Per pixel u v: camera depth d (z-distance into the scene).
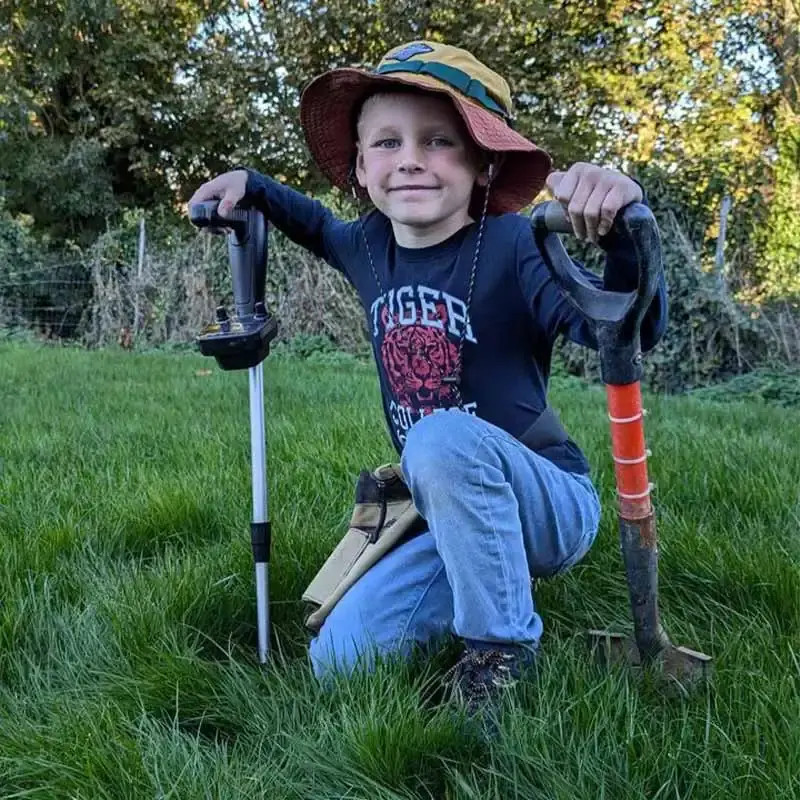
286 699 1.74
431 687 1.83
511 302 1.84
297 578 2.32
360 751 1.52
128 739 1.58
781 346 8.39
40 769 1.55
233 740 1.71
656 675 1.71
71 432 4.23
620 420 1.58
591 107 14.41
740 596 2.12
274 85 15.58
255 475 2.00
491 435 1.70
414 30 14.28
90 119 15.89
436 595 1.94
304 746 1.57
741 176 9.77
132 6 15.84
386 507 2.06
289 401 5.20
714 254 9.35
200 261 11.06
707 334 8.33
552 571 1.96
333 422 4.20
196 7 16.27
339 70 1.82
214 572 2.29
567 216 1.43
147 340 11.23
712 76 13.55
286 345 10.04
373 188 1.91
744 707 1.58
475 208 2.00
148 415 4.76
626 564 1.68
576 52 14.23
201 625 2.10
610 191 1.35
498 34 13.70
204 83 15.75
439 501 1.67
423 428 1.70
